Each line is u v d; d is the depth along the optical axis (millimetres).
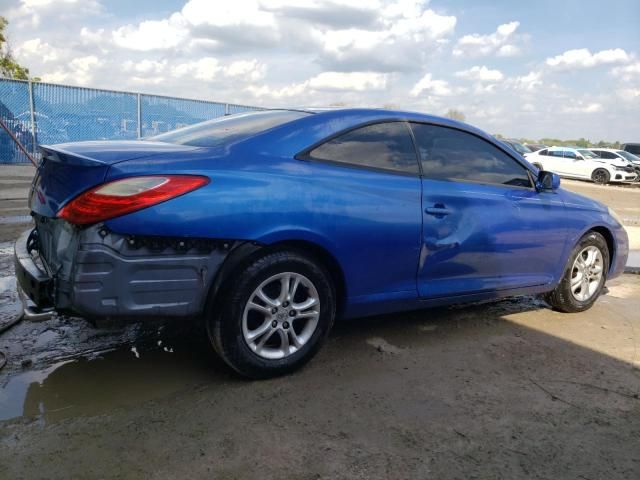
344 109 3670
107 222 2678
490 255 4121
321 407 3004
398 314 4672
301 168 3258
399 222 3553
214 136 3434
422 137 3883
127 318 2809
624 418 3041
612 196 19484
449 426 2875
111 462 2438
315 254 3365
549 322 4691
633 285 6246
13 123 17047
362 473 2447
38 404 2910
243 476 2387
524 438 2793
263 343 3221
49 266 2982
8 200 9938
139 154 2939
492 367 3668
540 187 4469
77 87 18047
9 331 3852
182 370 3381
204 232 2873
